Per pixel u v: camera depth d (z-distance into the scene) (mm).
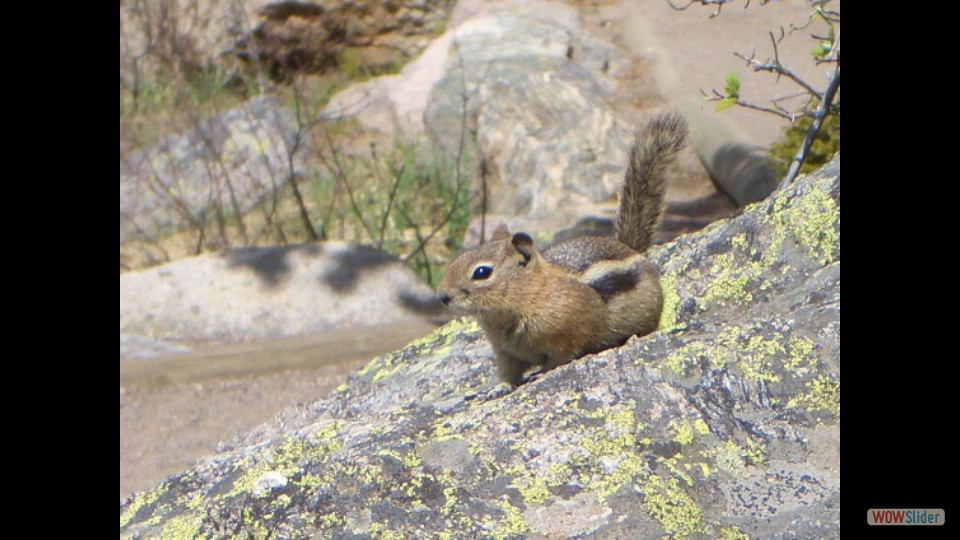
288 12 23125
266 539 3947
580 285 5516
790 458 4102
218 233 17641
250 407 12219
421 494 4000
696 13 21016
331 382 12688
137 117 21000
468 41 20953
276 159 19312
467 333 6379
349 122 20781
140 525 4234
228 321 13875
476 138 18938
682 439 4148
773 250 5660
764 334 4605
